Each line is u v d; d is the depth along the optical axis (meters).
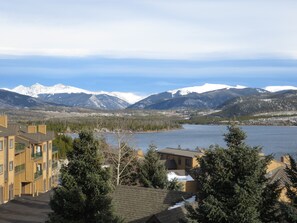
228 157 21.95
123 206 30.77
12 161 58.91
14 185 61.03
